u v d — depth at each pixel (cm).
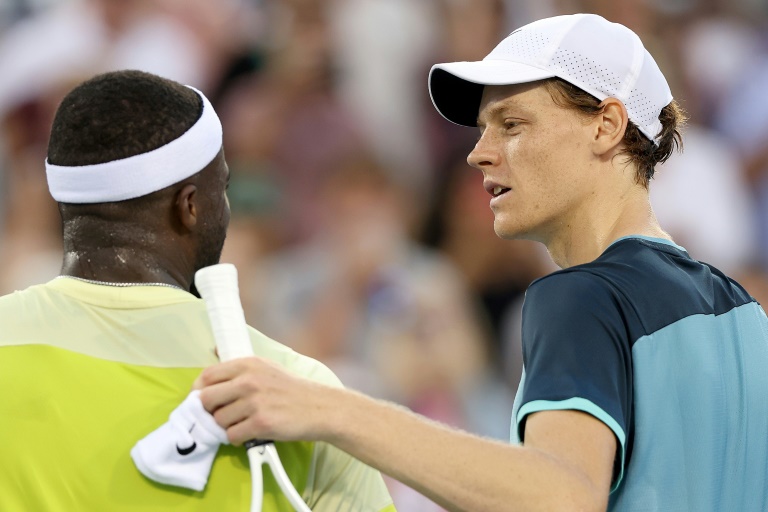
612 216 970
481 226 2875
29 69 2952
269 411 770
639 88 963
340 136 2930
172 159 818
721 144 3153
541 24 980
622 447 831
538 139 952
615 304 869
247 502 796
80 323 820
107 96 816
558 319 855
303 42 3009
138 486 783
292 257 2766
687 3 3284
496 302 2830
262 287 2703
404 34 3081
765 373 926
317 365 869
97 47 2970
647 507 859
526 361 877
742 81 3234
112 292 825
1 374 802
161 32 2977
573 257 980
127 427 793
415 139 3019
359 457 788
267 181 2859
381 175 2909
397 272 2694
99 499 780
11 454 787
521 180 960
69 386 800
